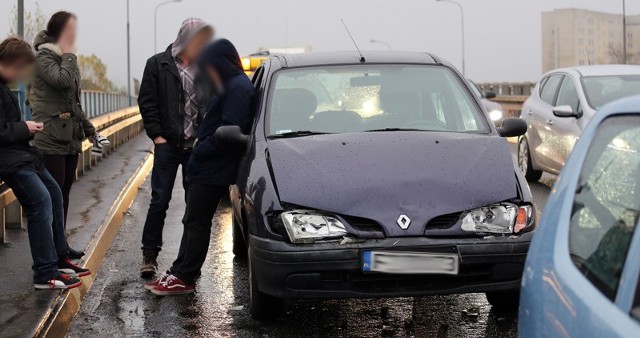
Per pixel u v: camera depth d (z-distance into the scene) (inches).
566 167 121.6
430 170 222.7
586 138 119.3
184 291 270.7
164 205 298.0
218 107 257.0
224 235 379.9
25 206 255.4
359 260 209.2
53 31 284.8
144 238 300.0
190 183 264.4
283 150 233.3
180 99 295.9
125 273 304.8
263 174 228.7
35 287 256.5
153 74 295.9
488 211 216.2
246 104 253.1
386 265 208.2
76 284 258.5
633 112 106.9
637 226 93.7
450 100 264.2
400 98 262.7
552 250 111.9
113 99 1203.9
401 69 273.3
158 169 298.5
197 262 270.8
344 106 258.8
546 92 541.3
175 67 295.3
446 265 209.5
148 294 272.8
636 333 81.5
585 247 104.3
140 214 448.8
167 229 398.6
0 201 315.3
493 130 255.0
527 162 551.8
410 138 237.6
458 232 212.2
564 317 99.2
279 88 264.1
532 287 114.2
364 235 210.4
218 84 254.4
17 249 317.1
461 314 241.6
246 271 303.7
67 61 284.2
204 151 257.3
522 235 215.8
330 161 226.1
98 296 271.4
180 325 236.8
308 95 259.8
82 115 297.6
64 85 283.9
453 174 221.8
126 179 552.4
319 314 244.5
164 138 297.0
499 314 240.5
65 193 303.4
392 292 212.2
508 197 217.9
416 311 245.6
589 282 97.9
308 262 210.5
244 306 255.1
